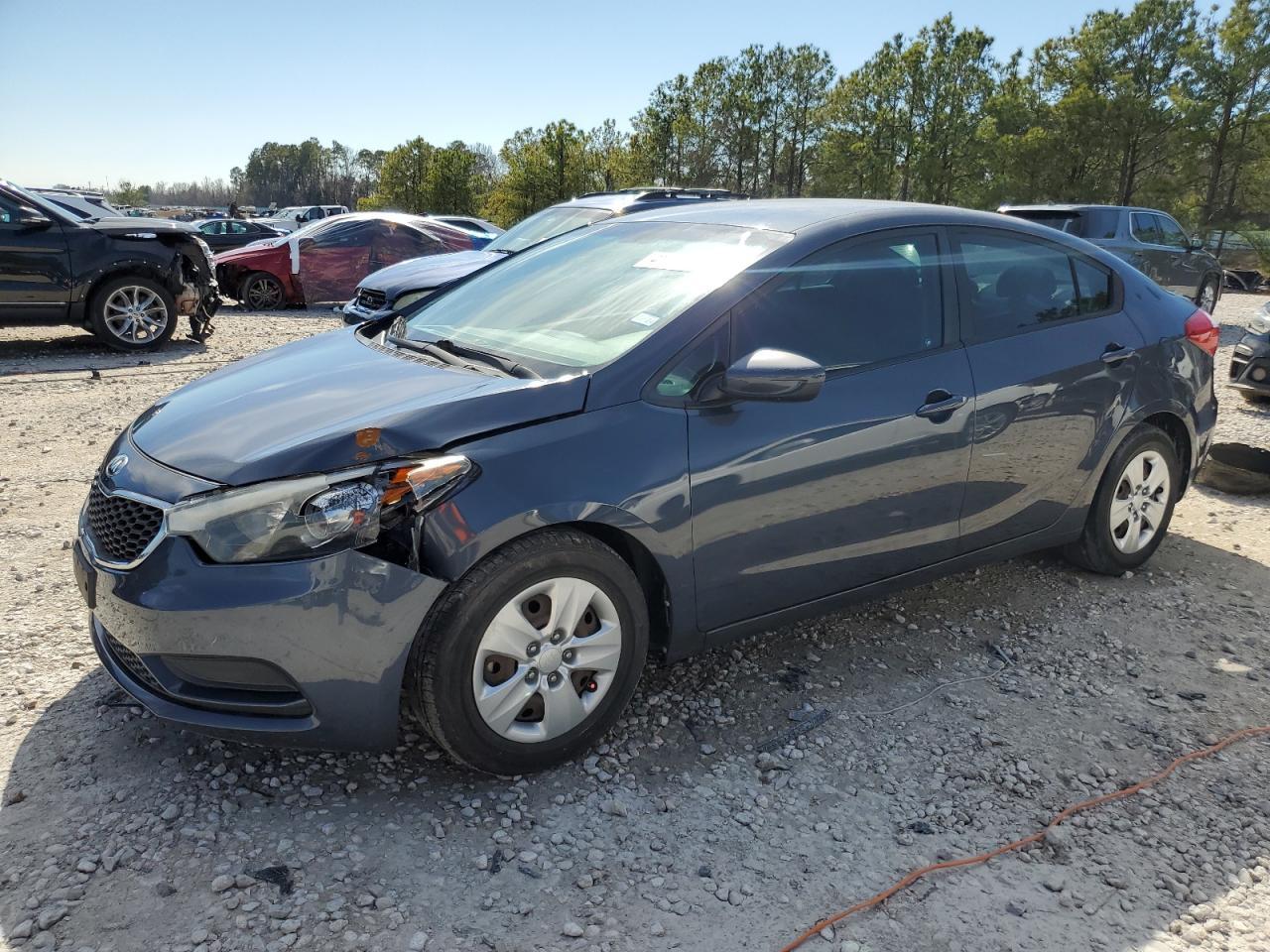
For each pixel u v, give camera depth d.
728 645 3.41
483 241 14.98
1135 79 35.53
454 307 3.71
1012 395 3.54
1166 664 3.59
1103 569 4.28
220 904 2.21
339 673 2.42
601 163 42.00
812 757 2.92
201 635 2.37
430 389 2.78
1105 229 13.63
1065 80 36.88
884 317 3.30
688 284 3.10
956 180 40.12
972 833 2.60
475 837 2.49
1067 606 4.06
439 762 2.82
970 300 3.55
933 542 3.48
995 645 3.70
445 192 45.69
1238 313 17.67
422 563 2.44
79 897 2.21
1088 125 34.62
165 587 2.39
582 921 2.22
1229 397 8.70
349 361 3.24
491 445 2.54
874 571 3.37
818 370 2.73
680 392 2.83
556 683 2.70
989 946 2.20
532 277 3.70
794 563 3.11
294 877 2.31
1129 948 2.21
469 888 2.31
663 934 2.19
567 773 2.79
